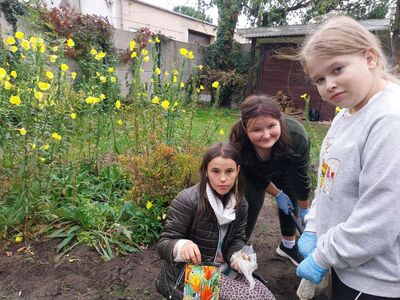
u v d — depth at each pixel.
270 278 2.11
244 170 1.91
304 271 1.11
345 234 0.97
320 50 0.97
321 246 1.07
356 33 0.96
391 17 6.27
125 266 2.08
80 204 2.50
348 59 0.95
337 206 1.08
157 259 2.18
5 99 2.52
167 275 1.58
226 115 6.75
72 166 2.76
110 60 6.81
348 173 1.03
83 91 3.45
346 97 0.99
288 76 9.22
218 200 1.56
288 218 2.21
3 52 2.86
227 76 9.84
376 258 0.97
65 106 2.82
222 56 10.51
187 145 2.77
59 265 2.05
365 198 0.93
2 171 2.60
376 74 1.01
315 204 1.39
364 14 7.46
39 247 2.18
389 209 0.88
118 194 2.75
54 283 1.90
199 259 1.41
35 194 2.31
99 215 2.41
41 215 2.35
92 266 2.07
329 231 1.06
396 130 0.89
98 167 3.04
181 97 3.18
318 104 8.74
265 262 2.30
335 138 1.13
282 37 8.91
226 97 10.39
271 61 9.50
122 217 2.46
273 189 2.15
